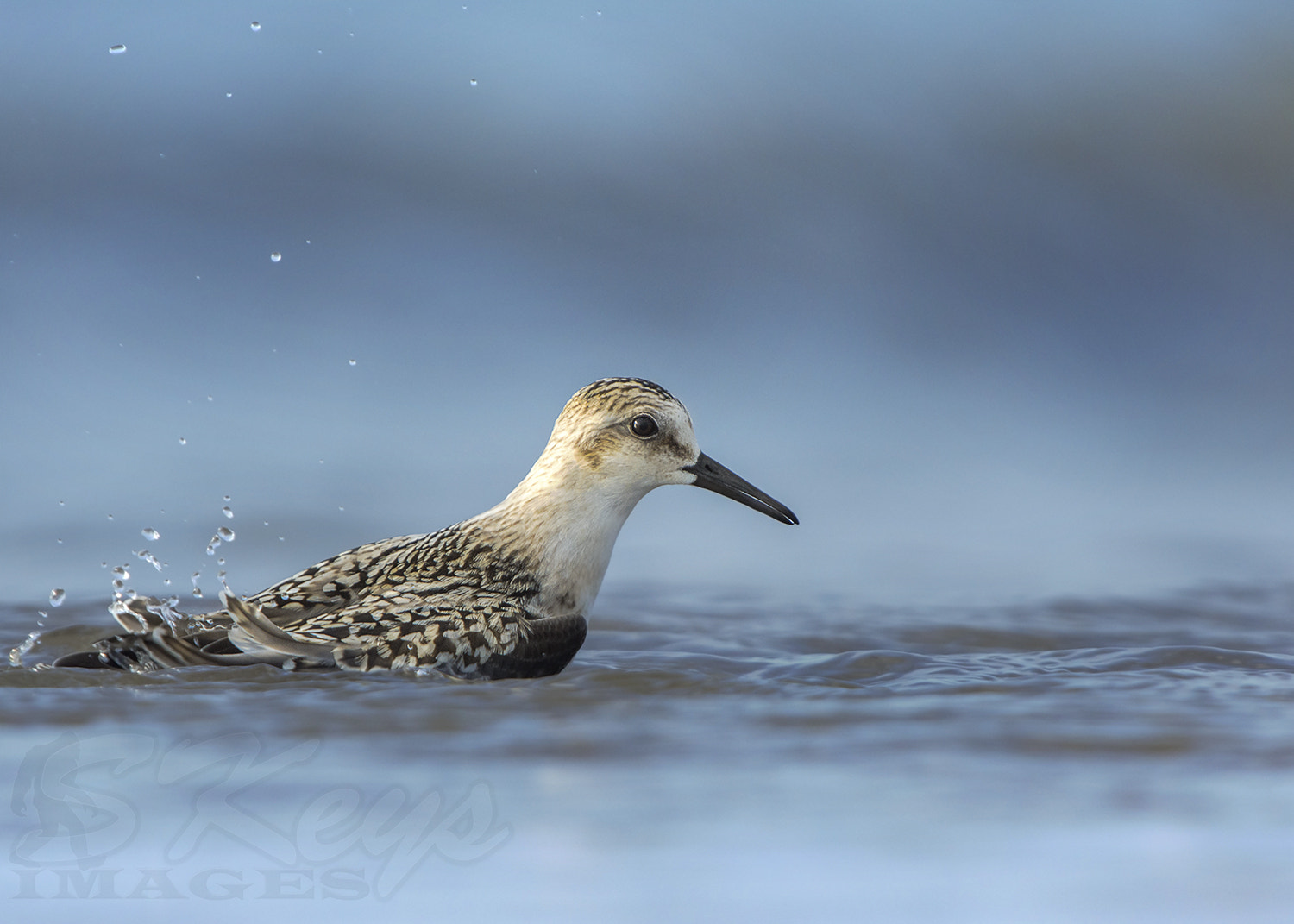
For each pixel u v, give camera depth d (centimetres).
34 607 1419
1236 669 1181
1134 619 1446
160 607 1187
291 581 1231
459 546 1275
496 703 1032
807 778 867
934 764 892
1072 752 912
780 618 1441
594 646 1327
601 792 849
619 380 1334
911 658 1235
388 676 1117
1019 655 1282
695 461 1343
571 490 1294
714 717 1001
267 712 998
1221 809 815
